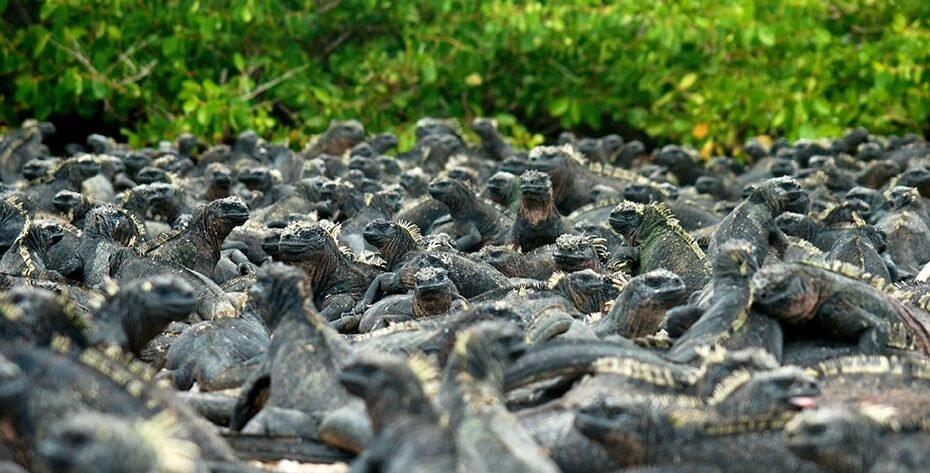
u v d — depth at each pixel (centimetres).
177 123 3597
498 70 3975
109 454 889
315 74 3847
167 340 1565
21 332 1181
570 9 3819
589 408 1115
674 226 1952
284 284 1321
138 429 906
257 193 2652
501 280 1831
